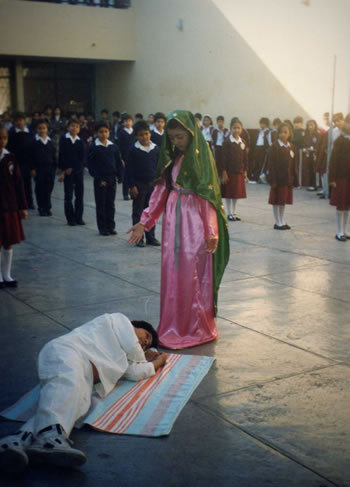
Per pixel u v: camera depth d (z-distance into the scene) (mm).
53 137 16234
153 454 3047
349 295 5855
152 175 8250
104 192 8883
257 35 15445
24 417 3383
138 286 6211
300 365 4172
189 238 4555
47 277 6602
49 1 18219
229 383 3885
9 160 5914
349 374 4016
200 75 17328
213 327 4711
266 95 15477
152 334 4207
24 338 4727
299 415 3443
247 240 8547
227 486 2770
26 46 17984
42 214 10852
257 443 3143
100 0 19078
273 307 5492
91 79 21859
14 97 20234
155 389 3734
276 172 9180
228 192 10062
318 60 14000
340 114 11805
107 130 8836
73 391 3098
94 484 2801
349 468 2900
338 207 8383
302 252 7762
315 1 13875
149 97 19406
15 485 2801
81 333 3537
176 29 17938
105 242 8516
